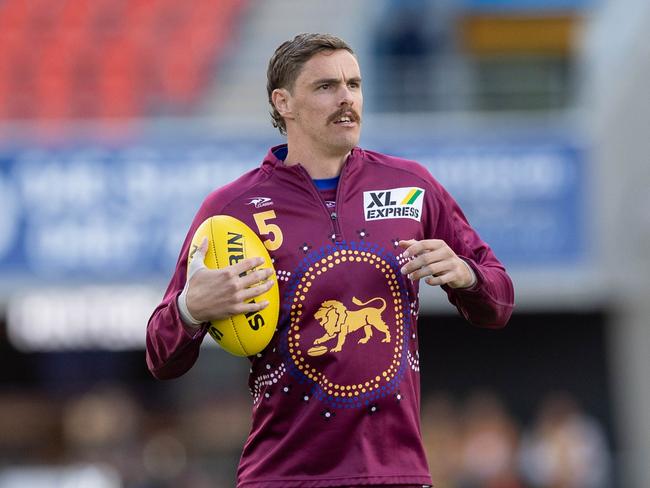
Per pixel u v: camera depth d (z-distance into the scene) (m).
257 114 45.03
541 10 47.09
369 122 39.56
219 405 46.53
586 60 43.28
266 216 11.56
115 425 41.25
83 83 46.12
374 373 11.10
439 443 39.12
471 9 47.25
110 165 37.97
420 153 38.62
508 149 38.50
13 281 37.56
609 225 38.38
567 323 46.59
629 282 38.62
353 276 11.27
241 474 11.62
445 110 41.34
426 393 47.25
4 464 45.41
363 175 11.79
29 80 46.31
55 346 43.47
